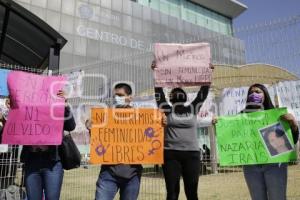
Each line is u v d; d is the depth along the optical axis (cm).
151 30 3919
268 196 388
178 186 400
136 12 3850
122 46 3569
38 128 385
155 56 452
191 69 446
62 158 382
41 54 954
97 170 1209
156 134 397
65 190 878
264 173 391
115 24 3603
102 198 359
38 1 3112
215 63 728
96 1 3522
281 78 583
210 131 950
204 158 952
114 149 387
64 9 3253
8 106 441
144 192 820
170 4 4509
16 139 381
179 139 404
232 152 407
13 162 580
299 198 679
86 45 3288
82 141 691
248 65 674
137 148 390
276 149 392
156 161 388
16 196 563
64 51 3134
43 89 405
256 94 427
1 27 922
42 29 766
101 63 1100
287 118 394
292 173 851
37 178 370
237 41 816
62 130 386
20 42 939
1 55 1047
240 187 841
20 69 678
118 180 367
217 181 905
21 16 762
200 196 759
